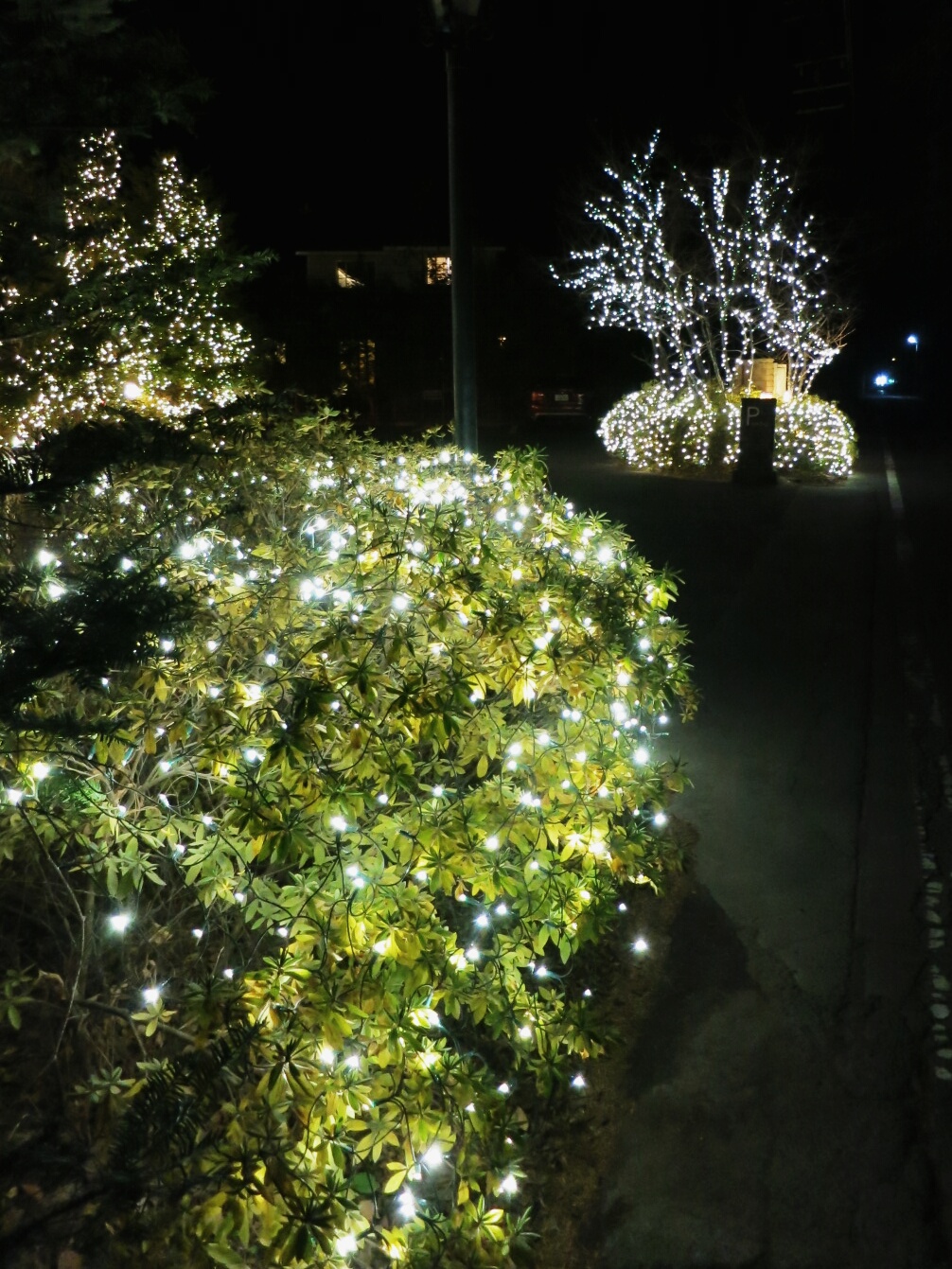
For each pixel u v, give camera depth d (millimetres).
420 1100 3096
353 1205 2898
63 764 3654
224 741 3576
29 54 3697
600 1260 3377
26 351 4172
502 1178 3199
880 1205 3588
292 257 36375
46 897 3975
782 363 23188
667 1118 3959
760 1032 4434
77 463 3303
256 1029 2807
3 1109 3342
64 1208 2631
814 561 13523
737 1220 3520
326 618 4250
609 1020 4457
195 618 3865
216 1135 3219
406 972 3299
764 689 8781
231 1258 2670
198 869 3543
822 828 6320
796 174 22766
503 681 4211
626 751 4570
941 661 9758
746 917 5316
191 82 3996
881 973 4898
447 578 4402
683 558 13539
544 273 32312
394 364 27141
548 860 3824
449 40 7660
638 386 35344
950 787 6969
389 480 6789
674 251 23109
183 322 12289
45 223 4000
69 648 2775
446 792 3980
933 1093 4133
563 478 20844
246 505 4906
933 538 15461
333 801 3418
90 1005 3354
